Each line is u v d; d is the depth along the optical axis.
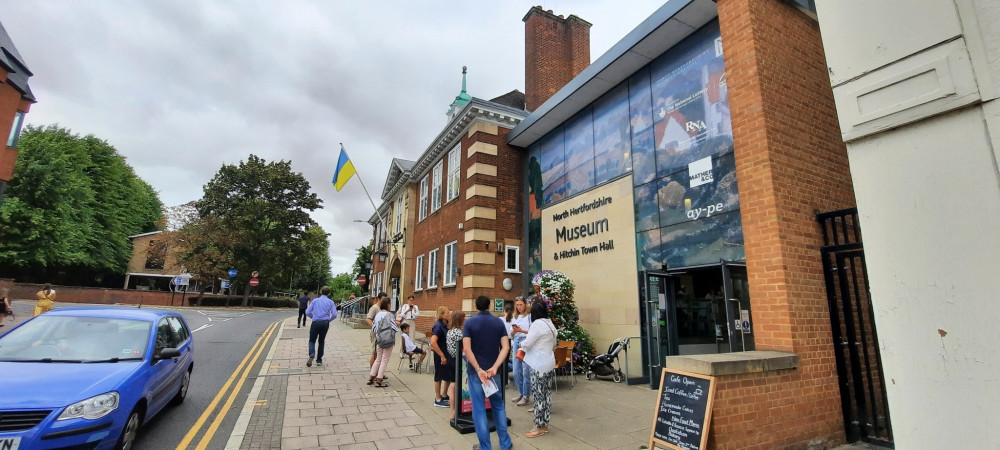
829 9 3.02
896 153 2.59
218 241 41.22
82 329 5.37
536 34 16.47
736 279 7.71
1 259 30.72
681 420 4.27
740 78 6.02
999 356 2.10
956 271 2.28
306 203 46.72
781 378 4.75
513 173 14.98
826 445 4.93
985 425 2.11
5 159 17.23
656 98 9.66
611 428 5.78
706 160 8.33
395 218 26.94
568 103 11.93
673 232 8.91
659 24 8.63
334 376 8.94
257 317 29.39
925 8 2.53
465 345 4.86
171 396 5.99
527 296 14.02
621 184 10.44
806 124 6.11
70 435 3.88
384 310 8.42
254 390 7.52
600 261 10.91
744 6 6.07
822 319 5.37
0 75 16.81
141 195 50.41
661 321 8.88
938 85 2.42
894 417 2.46
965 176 2.29
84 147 39.44
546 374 5.62
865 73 2.77
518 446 5.07
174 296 39.25
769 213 5.43
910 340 2.42
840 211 5.50
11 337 5.12
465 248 14.62
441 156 18.66
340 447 4.91
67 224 33.50
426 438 5.26
